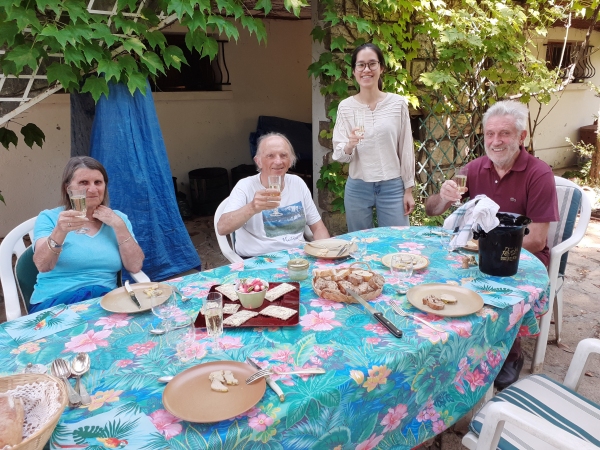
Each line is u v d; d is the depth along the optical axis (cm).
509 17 465
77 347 145
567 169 816
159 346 144
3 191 524
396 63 442
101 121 317
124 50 321
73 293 216
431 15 446
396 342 141
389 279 192
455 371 150
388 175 339
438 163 518
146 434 105
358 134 313
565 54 744
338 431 123
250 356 136
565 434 114
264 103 689
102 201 233
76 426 108
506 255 187
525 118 241
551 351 291
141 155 330
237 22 630
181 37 600
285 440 114
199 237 532
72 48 288
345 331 149
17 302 220
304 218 280
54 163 549
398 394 136
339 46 407
